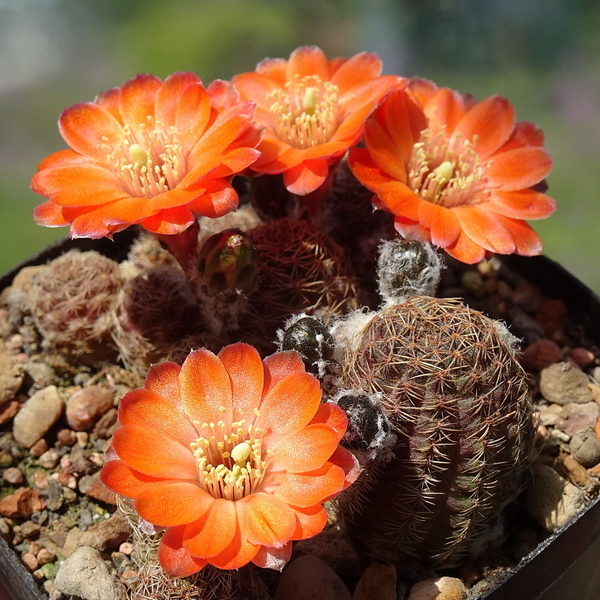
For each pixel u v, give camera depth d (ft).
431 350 0.58
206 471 0.58
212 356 0.60
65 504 0.71
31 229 1.36
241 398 0.60
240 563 0.54
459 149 0.72
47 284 0.76
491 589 0.59
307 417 0.58
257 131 0.65
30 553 0.67
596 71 1.56
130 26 1.72
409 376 0.58
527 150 0.71
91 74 1.62
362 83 0.72
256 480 0.57
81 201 0.64
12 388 0.75
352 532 0.65
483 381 0.58
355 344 0.63
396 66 1.54
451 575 0.65
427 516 0.61
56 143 1.50
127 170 0.67
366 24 1.64
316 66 0.74
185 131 0.68
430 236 0.67
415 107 0.71
